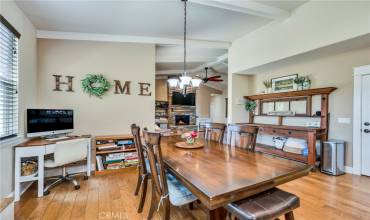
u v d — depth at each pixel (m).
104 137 3.56
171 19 3.46
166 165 1.71
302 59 3.75
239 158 1.85
